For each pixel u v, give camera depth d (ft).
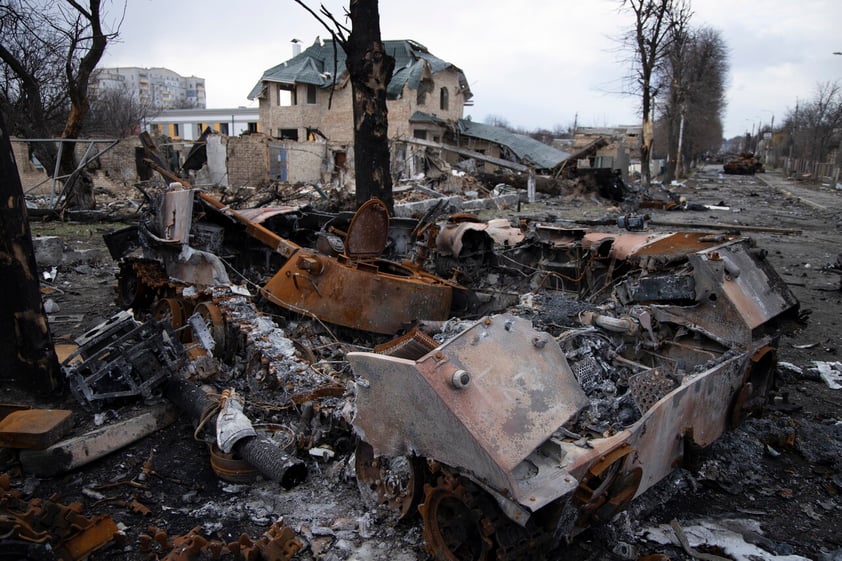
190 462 13.20
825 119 156.15
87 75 57.88
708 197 99.86
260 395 15.26
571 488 8.34
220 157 97.30
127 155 92.32
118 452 13.39
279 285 19.30
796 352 22.43
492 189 90.63
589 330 14.67
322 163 94.12
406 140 85.87
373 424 9.91
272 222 23.38
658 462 11.09
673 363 14.01
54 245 34.94
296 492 11.99
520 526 8.57
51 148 59.67
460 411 8.32
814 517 11.87
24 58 58.39
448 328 16.35
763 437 14.71
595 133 171.63
